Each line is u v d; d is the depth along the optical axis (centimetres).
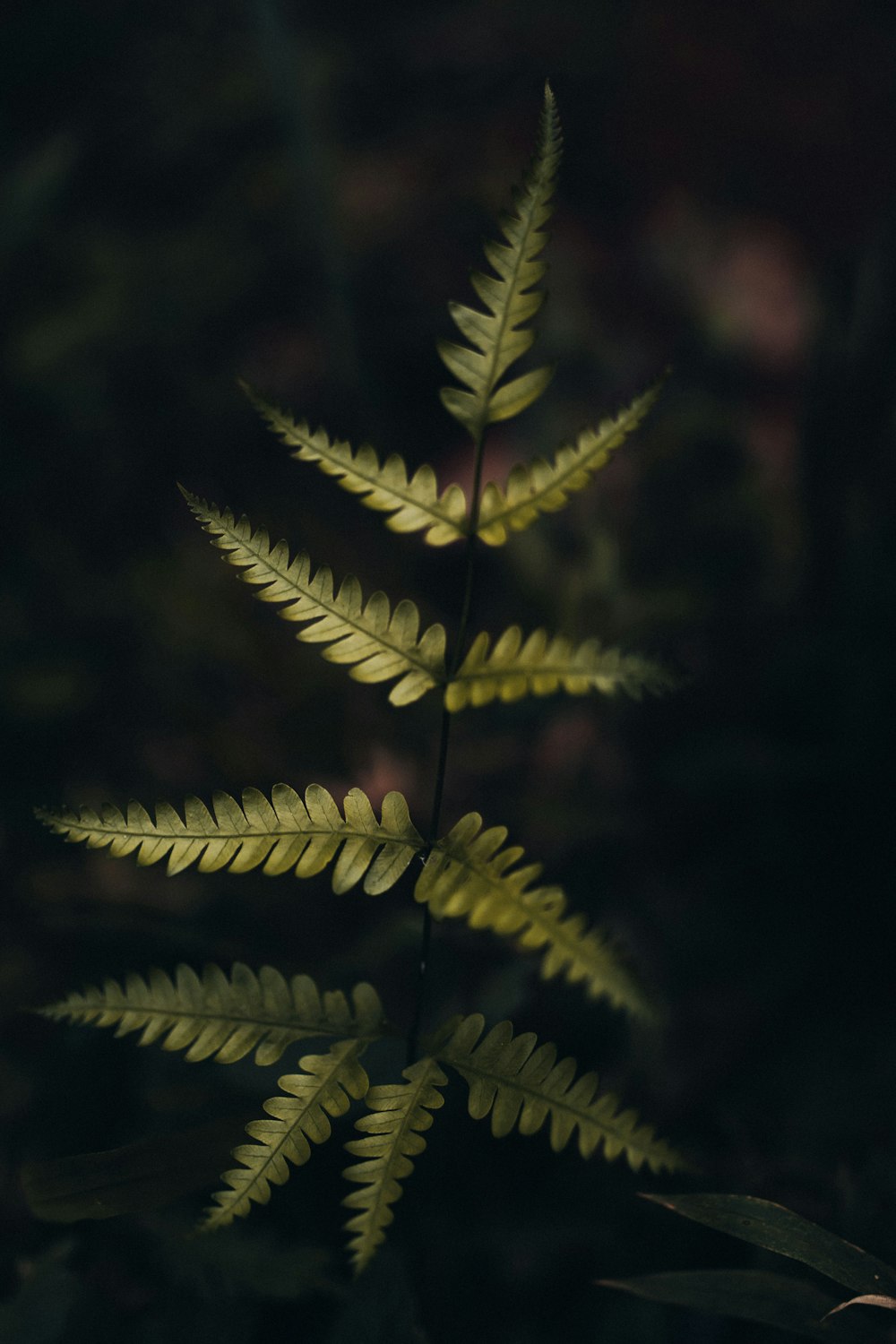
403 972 123
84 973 111
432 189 408
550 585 217
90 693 221
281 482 302
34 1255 99
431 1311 103
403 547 253
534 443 299
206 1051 80
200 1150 83
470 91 462
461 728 195
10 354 333
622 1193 109
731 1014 144
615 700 194
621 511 245
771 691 183
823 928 155
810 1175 104
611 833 171
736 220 395
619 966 83
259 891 162
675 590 209
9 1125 123
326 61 473
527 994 107
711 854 169
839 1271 80
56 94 495
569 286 367
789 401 315
